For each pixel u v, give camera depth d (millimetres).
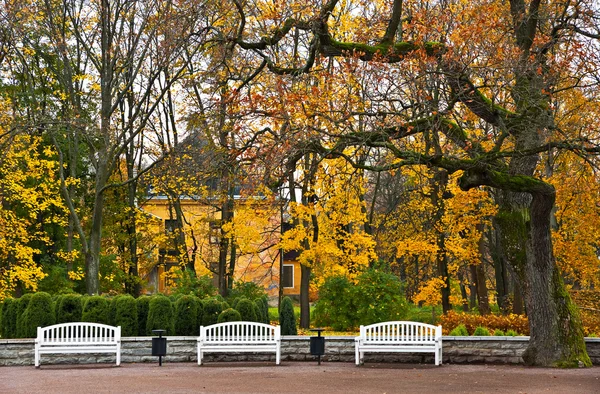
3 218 25609
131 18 25781
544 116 15445
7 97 26188
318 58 17453
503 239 16344
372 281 26656
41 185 26188
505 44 15750
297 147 14938
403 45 15531
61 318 18125
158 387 12391
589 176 22406
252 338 16625
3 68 28016
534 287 15906
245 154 16297
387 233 38406
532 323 15961
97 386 12555
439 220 27297
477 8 15352
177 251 34719
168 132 32219
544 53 16156
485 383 12867
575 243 25797
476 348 16625
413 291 38906
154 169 27016
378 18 19875
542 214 15523
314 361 17219
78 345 16406
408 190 33594
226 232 27172
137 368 15781
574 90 20469
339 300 26328
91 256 26297
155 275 40219
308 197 27234
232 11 24000
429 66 14883
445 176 25750
